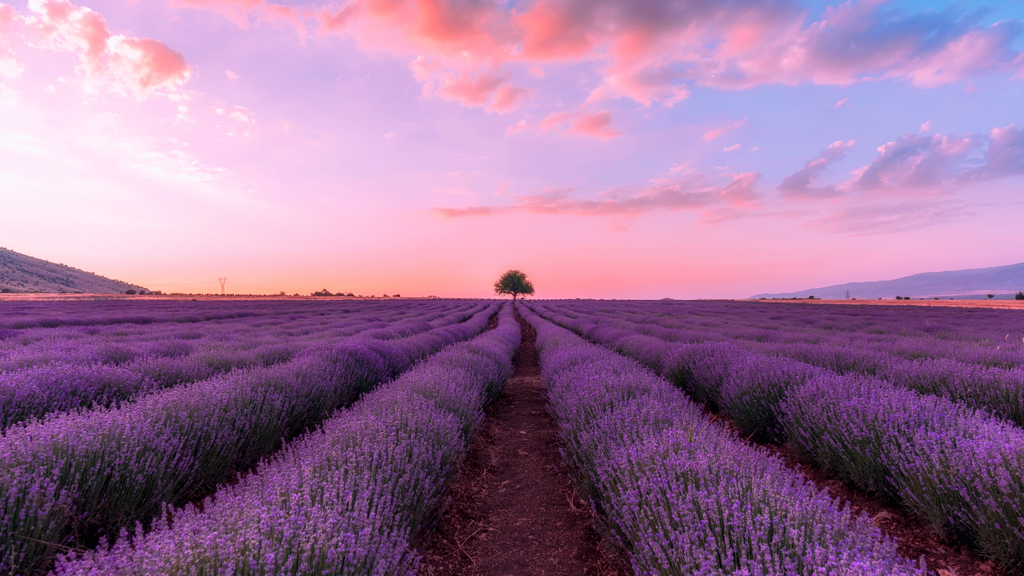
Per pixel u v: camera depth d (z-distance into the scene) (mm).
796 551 1818
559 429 5465
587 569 2846
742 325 17266
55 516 2352
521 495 4039
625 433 3449
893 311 27406
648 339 10656
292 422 4699
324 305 39594
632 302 50000
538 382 9797
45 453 2598
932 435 3180
